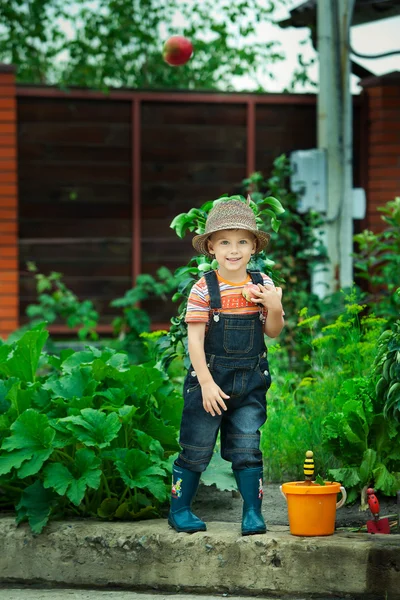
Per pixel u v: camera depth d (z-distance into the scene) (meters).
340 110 8.84
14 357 4.98
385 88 9.73
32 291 9.73
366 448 4.79
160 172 9.85
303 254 8.59
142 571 4.19
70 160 9.74
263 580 4.03
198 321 4.08
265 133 9.90
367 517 4.60
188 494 4.23
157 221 9.87
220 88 16.38
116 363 5.02
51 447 4.39
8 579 4.34
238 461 4.14
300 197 8.85
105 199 9.80
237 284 4.14
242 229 4.07
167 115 9.84
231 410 4.20
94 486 4.27
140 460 4.45
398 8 9.45
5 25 14.10
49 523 4.37
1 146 9.47
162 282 9.87
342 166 8.84
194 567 4.11
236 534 4.12
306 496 4.06
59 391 4.69
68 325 9.14
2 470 4.29
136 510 4.52
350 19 8.80
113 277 9.84
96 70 14.69
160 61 15.30
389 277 8.11
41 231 9.73
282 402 5.73
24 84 9.58
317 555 3.98
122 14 14.01
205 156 9.89
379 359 4.79
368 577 3.94
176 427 4.95
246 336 4.10
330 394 5.63
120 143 9.79
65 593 4.15
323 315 8.08
